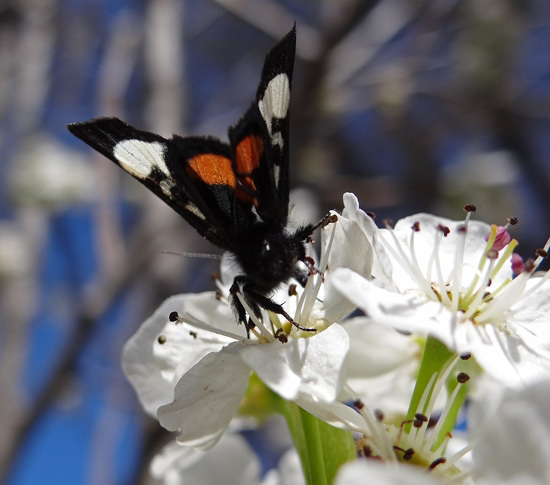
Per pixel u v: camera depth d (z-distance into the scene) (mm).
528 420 71
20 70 200
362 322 98
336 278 80
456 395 88
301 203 175
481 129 262
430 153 267
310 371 82
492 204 230
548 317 87
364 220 86
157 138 89
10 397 137
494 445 72
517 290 85
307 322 86
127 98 238
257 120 89
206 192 89
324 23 178
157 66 178
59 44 256
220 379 84
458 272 86
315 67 166
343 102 219
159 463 103
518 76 271
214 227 89
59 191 197
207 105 282
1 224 200
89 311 142
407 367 97
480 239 94
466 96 256
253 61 277
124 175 200
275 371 81
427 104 270
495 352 83
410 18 220
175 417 83
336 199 204
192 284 185
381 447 81
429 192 225
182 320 89
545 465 71
